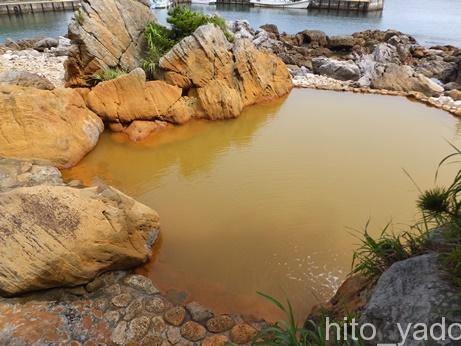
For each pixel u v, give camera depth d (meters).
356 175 8.34
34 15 39.84
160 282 5.29
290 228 6.57
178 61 11.27
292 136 10.45
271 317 4.73
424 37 31.17
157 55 12.05
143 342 4.26
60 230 4.79
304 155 9.30
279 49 20.53
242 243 6.19
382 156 9.26
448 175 8.37
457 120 11.73
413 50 21.02
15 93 8.23
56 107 8.89
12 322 4.25
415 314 2.72
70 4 43.69
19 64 14.44
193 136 10.44
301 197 7.50
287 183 8.01
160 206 7.20
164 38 12.61
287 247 6.10
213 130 10.82
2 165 7.04
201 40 11.42
